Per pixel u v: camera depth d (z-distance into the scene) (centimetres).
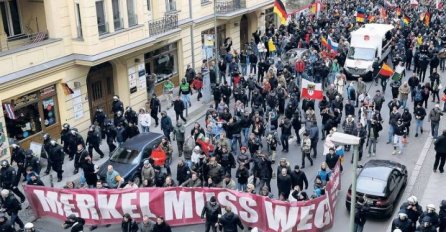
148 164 1844
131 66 2723
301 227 1620
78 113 2458
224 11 3556
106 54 2394
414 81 2780
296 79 3081
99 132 2273
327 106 2433
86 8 2286
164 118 2300
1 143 2086
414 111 2486
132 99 2764
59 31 2309
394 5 4938
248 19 4112
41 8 2344
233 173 2116
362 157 2244
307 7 4409
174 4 3100
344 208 1836
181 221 1717
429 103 2855
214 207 1595
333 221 1734
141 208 1695
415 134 2466
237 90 2703
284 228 1623
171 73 3180
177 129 2258
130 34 2536
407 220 1487
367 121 2298
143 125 2442
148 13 2841
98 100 2609
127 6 2530
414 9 4831
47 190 1734
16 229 1716
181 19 3152
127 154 2023
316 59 3188
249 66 3484
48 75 2258
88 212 1716
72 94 2403
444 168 2130
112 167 1872
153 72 3008
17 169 2077
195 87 2927
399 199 1864
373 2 5166
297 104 2419
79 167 2112
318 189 1692
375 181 1748
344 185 1997
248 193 1645
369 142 2247
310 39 3806
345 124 2211
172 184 1750
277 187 1906
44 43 2230
